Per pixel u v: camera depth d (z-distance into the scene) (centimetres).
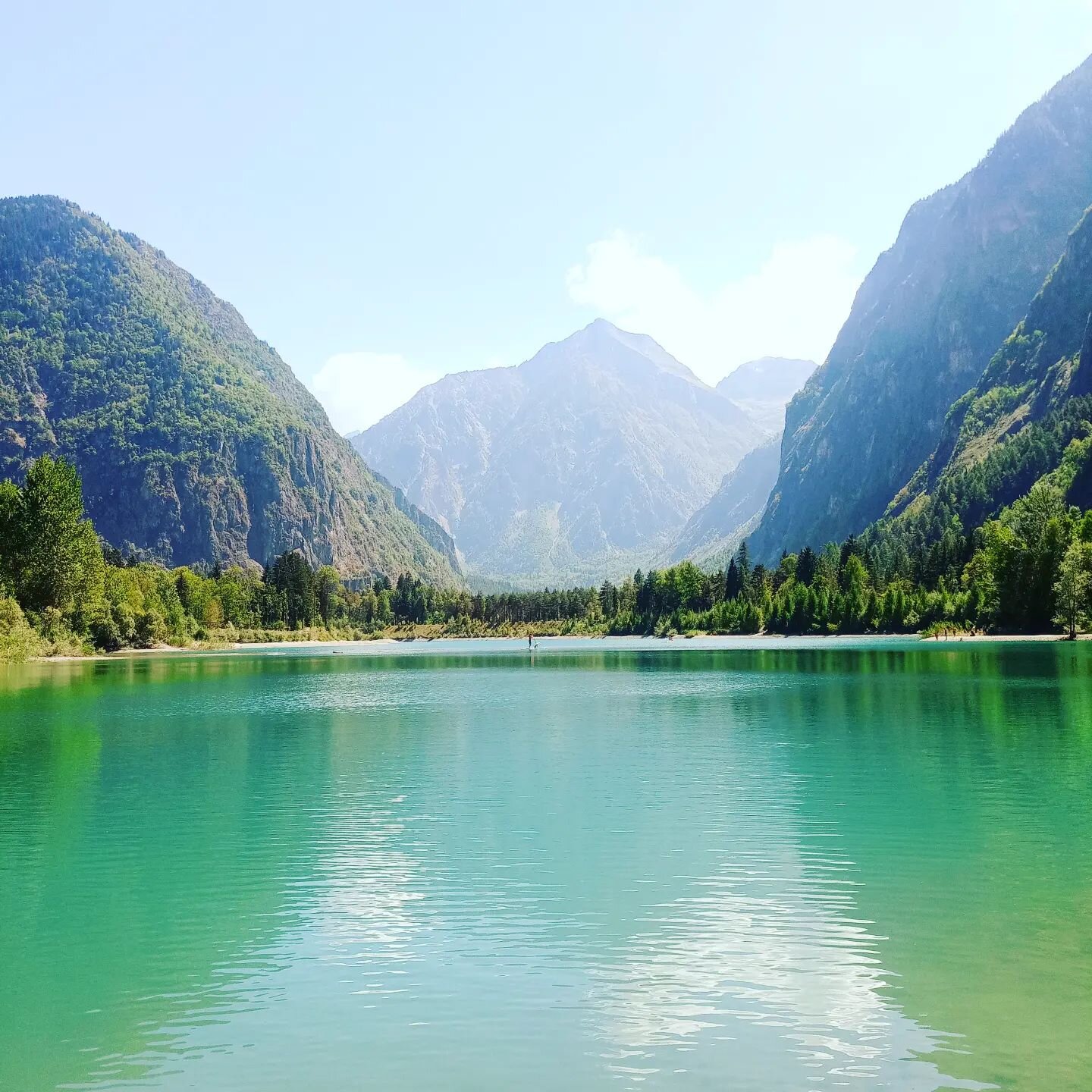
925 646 17025
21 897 2775
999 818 3569
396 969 2198
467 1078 1697
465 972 2170
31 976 2189
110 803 4075
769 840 3303
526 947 2320
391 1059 1769
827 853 3119
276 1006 2012
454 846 3294
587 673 13125
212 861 3141
